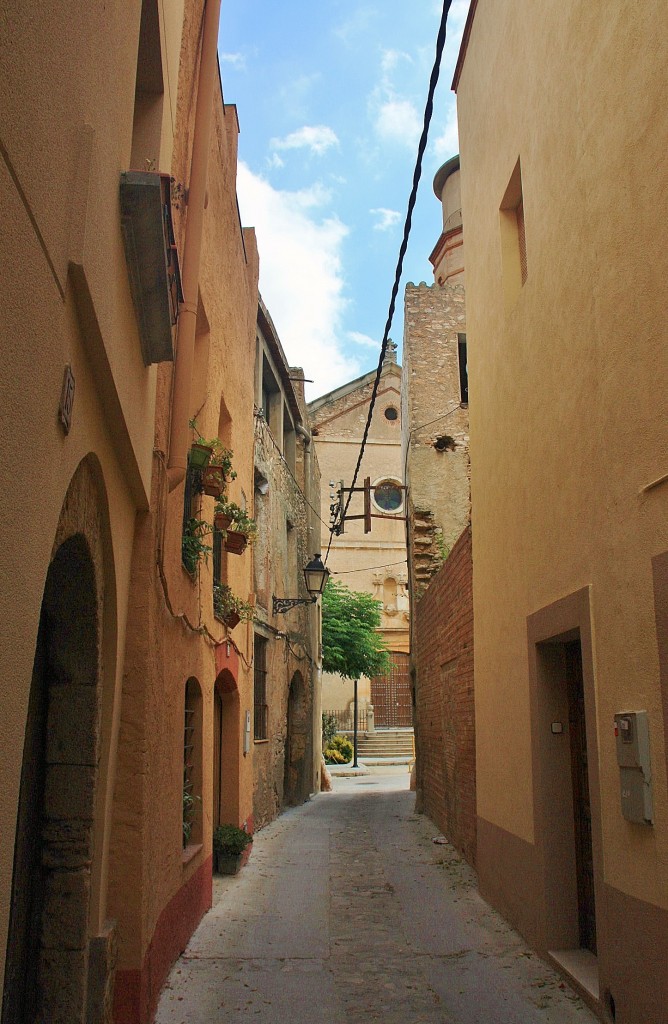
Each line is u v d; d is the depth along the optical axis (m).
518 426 6.99
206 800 7.82
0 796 2.25
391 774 29.03
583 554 5.20
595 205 4.98
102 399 3.78
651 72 4.14
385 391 36.81
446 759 11.81
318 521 23.70
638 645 4.32
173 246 4.52
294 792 17.53
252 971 5.87
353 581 35.69
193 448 7.07
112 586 4.55
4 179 2.05
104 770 4.53
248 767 11.61
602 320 4.85
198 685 7.67
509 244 7.70
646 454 4.23
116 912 4.65
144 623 5.05
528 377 6.65
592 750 4.96
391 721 36.22
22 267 2.27
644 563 4.25
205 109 6.51
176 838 6.13
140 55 4.95
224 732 10.65
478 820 8.49
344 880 9.20
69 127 2.74
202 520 7.75
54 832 4.34
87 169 2.95
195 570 7.32
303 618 19.03
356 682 32.03
